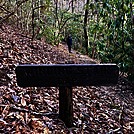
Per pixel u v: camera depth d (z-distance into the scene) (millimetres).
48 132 3525
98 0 9938
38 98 4621
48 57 10266
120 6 9125
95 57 17781
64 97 3771
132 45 9148
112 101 6836
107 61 10031
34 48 10789
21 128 3410
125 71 9148
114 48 9750
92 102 5914
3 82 4801
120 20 9234
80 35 23188
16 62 6625
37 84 3242
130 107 7027
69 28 22781
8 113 3680
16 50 7977
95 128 4422
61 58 11609
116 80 3357
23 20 16391
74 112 4727
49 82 3258
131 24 9234
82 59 14633
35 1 15766
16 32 13312
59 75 3260
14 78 5125
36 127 3553
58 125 3783
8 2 14289
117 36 9641
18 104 4094
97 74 3311
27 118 3705
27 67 3201
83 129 4129
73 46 23516
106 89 8156
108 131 4523
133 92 8602
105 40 11023
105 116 5219
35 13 16609
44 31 16391
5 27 12812
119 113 5871
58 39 18234
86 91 6715
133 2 9133
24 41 11250
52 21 18875
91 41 19422
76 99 5602
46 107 4359
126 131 4852
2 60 6160
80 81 3309
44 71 3230
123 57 9281
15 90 4602
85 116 4770
